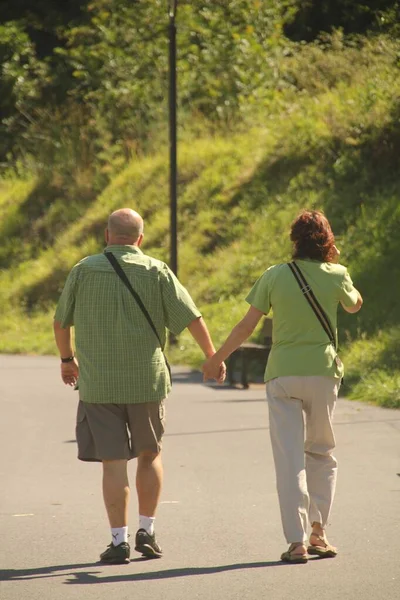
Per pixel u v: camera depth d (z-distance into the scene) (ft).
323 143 287.89
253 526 86.79
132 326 75.56
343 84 317.01
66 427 141.59
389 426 137.39
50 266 317.01
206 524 87.51
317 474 77.36
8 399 170.40
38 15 453.58
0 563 75.92
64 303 77.05
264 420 145.07
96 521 89.20
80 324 75.92
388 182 262.26
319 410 75.87
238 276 260.42
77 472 111.24
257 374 204.33
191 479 106.52
